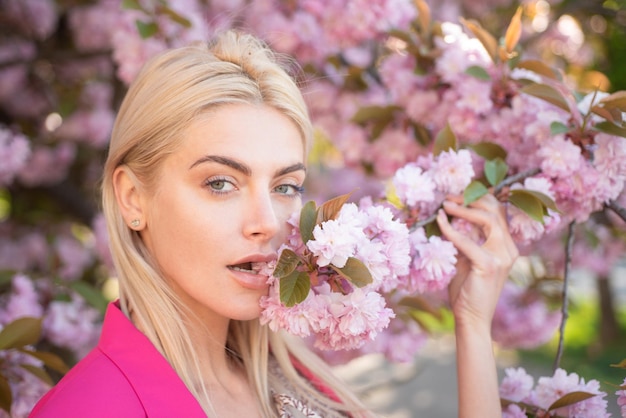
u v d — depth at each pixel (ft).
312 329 4.51
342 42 9.29
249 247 4.50
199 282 4.55
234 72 4.65
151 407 4.28
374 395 21.77
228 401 5.11
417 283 5.39
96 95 15.20
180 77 4.61
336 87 10.07
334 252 4.07
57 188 15.62
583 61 14.25
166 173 4.60
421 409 20.88
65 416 4.06
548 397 5.54
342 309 4.32
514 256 5.70
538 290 11.48
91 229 15.80
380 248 4.35
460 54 7.11
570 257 6.04
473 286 5.59
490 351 5.55
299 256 4.29
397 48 8.65
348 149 9.43
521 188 5.65
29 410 6.46
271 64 4.80
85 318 9.12
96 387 4.24
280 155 4.60
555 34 14.17
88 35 14.10
